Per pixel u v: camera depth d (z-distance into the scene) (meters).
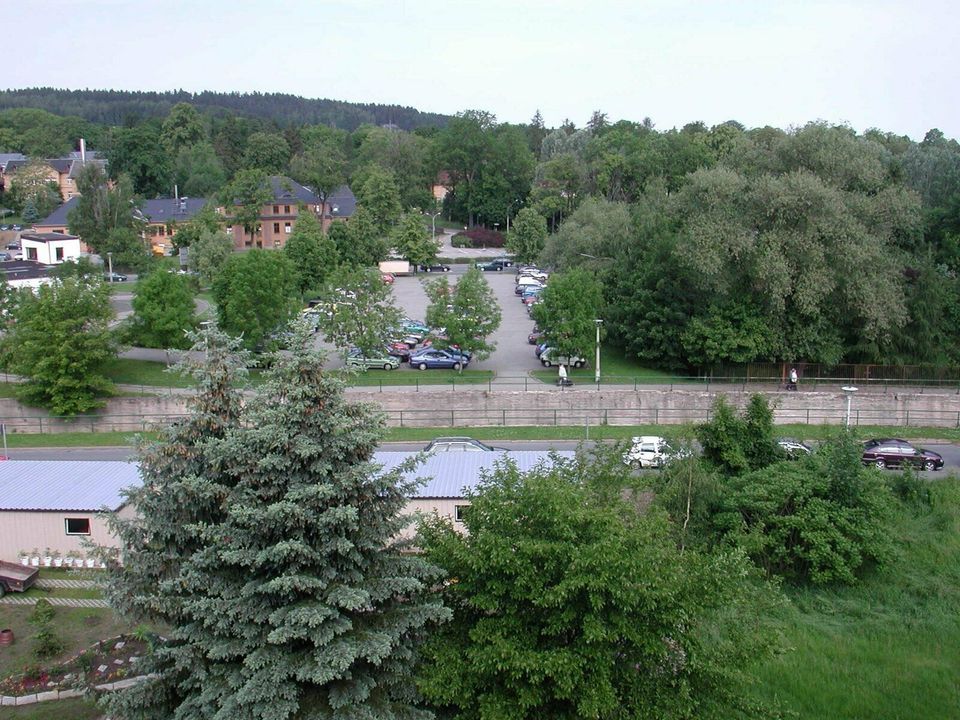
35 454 48.88
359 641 18.73
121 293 92.44
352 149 189.62
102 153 179.50
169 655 19.59
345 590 18.42
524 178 146.38
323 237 96.50
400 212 127.19
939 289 64.44
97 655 26.11
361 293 62.34
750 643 22.34
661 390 57.69
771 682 29.59
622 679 20.69
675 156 118.31
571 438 52.25
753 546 33.44
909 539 38.84
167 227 126.00
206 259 95.75
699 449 42.19
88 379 54.22
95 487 34.38
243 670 18.36
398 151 152.12
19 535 32.66
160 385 58.69
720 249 60.44
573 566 19.11
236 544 18.89
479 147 145.50
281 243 129.00
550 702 20.36
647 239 70.31
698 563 22.86
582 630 20.08
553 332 61.34
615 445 33.06
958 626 33.53
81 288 57.03
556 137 156.75
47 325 54.03
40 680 24.80
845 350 64.12
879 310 59.78
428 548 22.38
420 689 19.77
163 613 19.94
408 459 21.22
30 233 116.06
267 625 19.02
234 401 21.61
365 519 19.89
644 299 65.12
